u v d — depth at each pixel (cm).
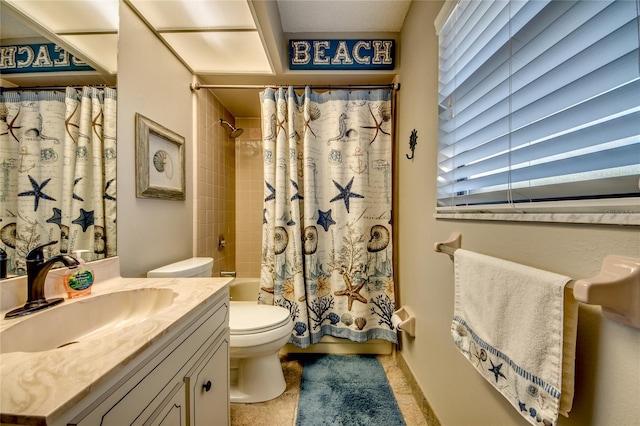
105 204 102
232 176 251
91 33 97
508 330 60
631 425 41
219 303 94
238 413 127
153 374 57
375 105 175
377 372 160
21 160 74
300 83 187
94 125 98
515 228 68
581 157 49
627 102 42
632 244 41
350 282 173
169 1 120
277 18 150
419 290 136
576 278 51
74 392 37
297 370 162
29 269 70
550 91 56
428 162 124
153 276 124
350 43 170
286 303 170
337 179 174
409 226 152
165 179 142
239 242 262
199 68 172
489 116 77
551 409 49
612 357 45
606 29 45
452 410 100
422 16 132
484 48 78
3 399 36
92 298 80
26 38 76
